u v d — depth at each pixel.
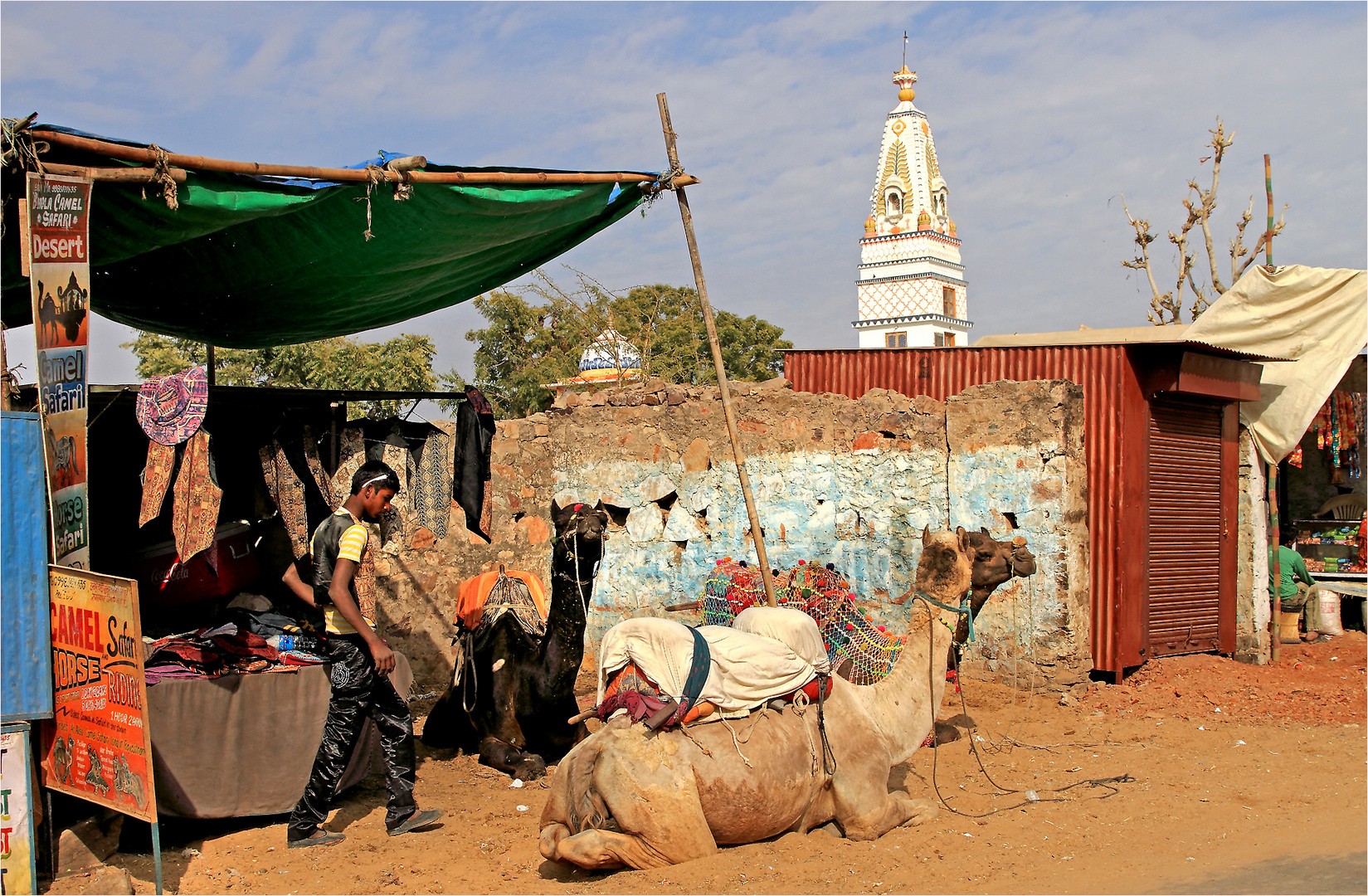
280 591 7.65
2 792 4.93
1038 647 9.87
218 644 6.35
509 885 5.15
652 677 5.30
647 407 11.97
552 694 7.17
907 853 5.46
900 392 11.94
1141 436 10.55
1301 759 7.63
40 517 5.07
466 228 6.77
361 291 7.66
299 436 7.72
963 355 11.48
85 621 4.94
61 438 5.10
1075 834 5.86
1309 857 5.44
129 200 5.46
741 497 11.45
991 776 7.19
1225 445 11.95
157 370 25.17
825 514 11.06
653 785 5.13
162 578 7.05
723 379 7.38
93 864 5.33
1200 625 11.41
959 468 10.34
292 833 5.80
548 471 12.09
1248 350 12.52
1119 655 10.14
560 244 8.00
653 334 35.28
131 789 4.78
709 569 11.59
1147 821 6.12
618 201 7.45
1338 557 15.41
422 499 8.04
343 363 27.06
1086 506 10.23
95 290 7.41
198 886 5.23
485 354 34.25
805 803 5.56
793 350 12.57
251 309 7.93
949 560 6.23
